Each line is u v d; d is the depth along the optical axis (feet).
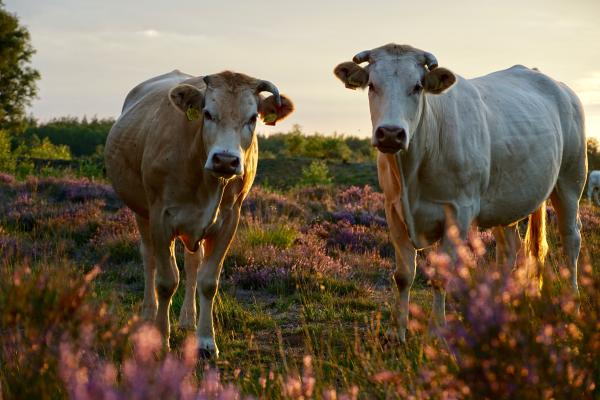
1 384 10.71
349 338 19.62
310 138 147.84
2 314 12.73
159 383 8.82
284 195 53.52
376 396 11.79
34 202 43.42
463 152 19.20
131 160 20.71
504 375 10.09
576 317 11.44
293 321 22.54
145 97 21.97
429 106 18.47
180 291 25.70
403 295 19.83
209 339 18.92
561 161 23.72
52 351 11.20
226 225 19.42
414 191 18.90
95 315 13.08
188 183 18.49
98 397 8.73
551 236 33.99
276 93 18.19
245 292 27.25
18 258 24.47
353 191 51.21
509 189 20.99
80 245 34.86
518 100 22.06
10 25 162.91
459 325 11.20
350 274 29.89
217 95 17.58
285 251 31.30
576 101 25.05
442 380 10.71
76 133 201.36
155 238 18.97
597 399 10.50
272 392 12.37
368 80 18.11
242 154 17.46
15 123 164.45
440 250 19.15
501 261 25.50
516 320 10.68
